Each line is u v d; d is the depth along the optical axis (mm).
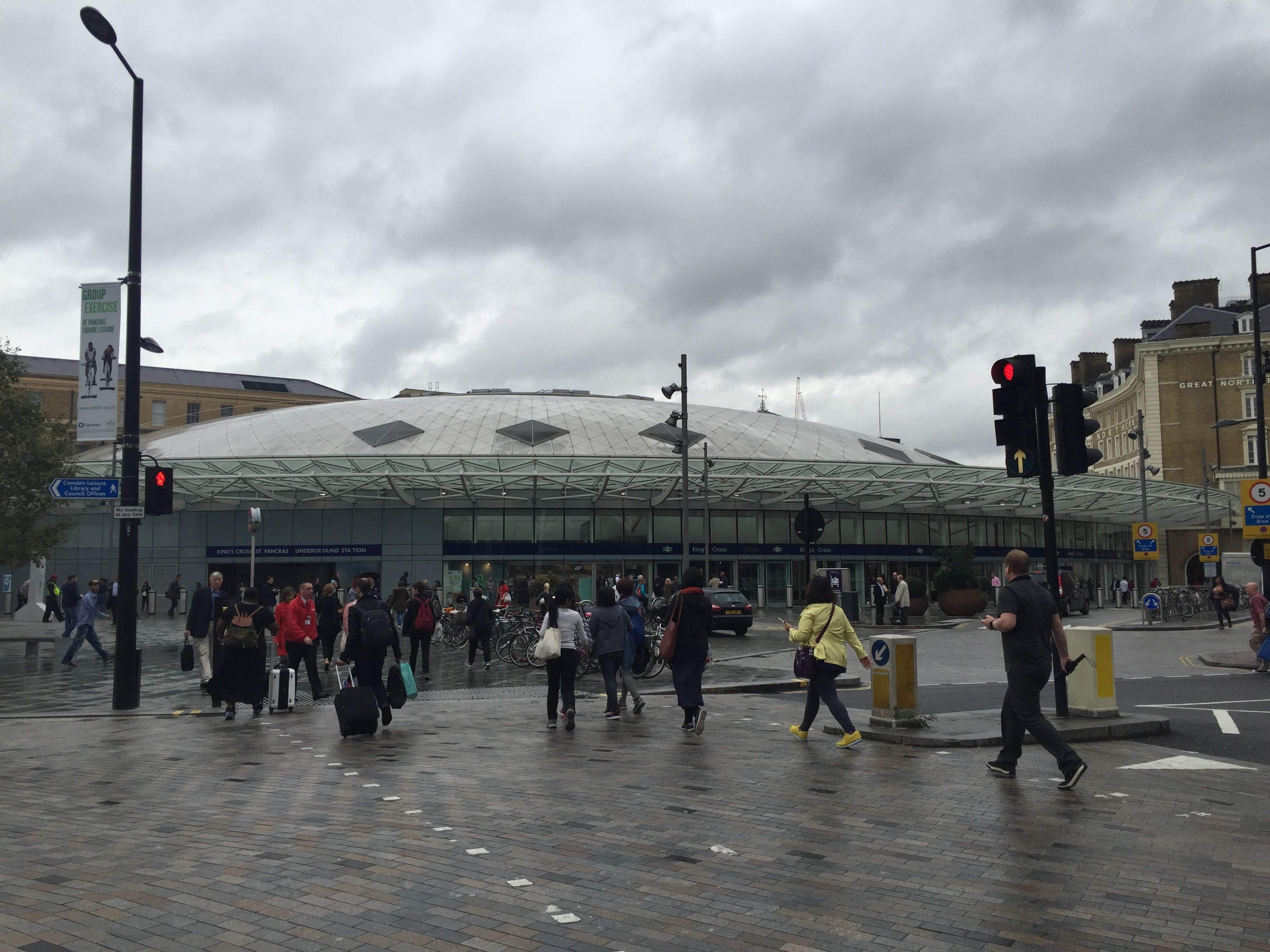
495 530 44594
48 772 8844
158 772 8805
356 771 8680
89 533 44688
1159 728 10367
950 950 4258
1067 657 8023
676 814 6820
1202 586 41031
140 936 4387
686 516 27953
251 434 47688
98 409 14234
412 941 4340
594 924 4562
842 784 7863
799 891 5062
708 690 15383
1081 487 46688
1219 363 69625
